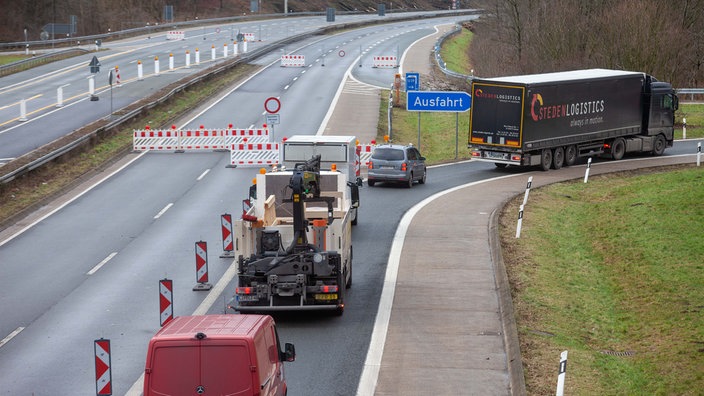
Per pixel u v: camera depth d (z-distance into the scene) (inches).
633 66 4357.8
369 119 3570.4
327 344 1192.2
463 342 1197.7
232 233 1700.3
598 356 1175.6
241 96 4106.8
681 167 2854.3
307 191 1328.7
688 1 4798.2
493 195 2374.5
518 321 1283.2
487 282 1509.6
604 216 2124.8
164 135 2962.6
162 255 1699.1
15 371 1107.3
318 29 7367.1
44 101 3737.7
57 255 1715.1
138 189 2363.4
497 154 2731.3
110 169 2650.1
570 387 1031.0
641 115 3083.2
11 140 2878.9
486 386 1034.7
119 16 7696.9
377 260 1670.8
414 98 2935.5
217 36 6796.3
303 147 1963.6
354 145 2047.2
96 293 1455.5
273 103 2662.4
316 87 4421.8
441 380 1054.4
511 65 4896.7
